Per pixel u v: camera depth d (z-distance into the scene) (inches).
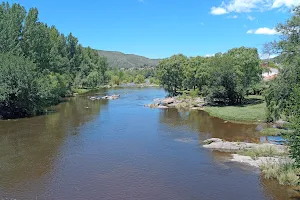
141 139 1346.0
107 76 6220.5
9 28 2236.7
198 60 3314.5
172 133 1471.5
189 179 859.4
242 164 983.0
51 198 740.7
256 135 1393.9
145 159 1048.2
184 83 3329.2
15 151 1150.3
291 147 692.7
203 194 759.7
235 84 2330.2
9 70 1902.1
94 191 780.6
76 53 4690.0
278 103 1184.2
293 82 1078.4
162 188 798.5
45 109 2255.2
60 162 1017.5
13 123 1739.7
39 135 1419.8
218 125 1668.3
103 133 1466.5
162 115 2068.2
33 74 2046.0
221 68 2315.5
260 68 2389.3
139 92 4217.5
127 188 798.5
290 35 1108.5
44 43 2613.2
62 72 3592.5
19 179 867.4
